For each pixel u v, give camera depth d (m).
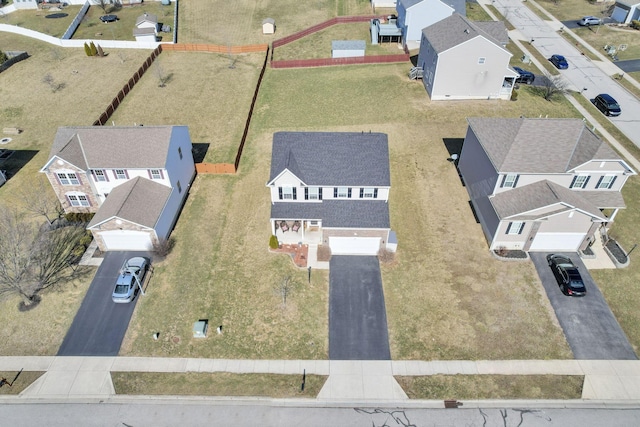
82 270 36.72
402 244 38.72
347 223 36.56
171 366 30.48
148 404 28.58
